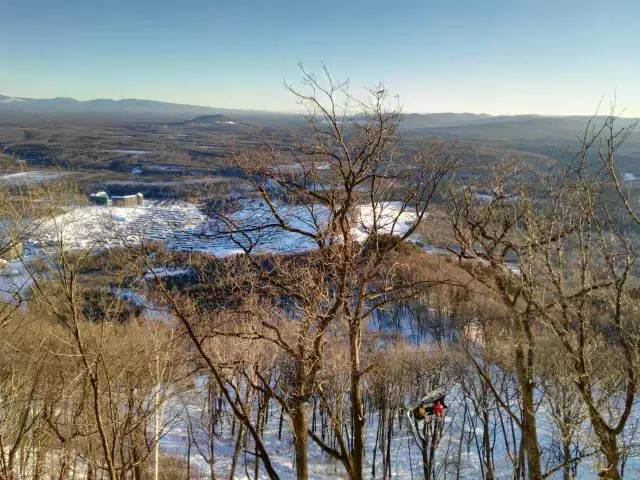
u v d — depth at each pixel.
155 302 10.70
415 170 10.95
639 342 7.30
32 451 12.73
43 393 11.70
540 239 8.35
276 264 11.17
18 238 9.25
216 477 25.03
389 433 28.02
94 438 12.96
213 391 21.89
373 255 10.66
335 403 14.66
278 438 31.08
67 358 11.51
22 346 11.21
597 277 8.09
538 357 12.48
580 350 7.70
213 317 11.18
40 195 9.73
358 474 10.28
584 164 7.56
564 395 10.78
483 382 21.31
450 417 32.69
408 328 32.84
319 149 10.62
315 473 27.17
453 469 28.84
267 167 11.20
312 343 10.52
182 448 27.16
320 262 11.17
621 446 8.89
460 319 24.89
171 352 12.29
